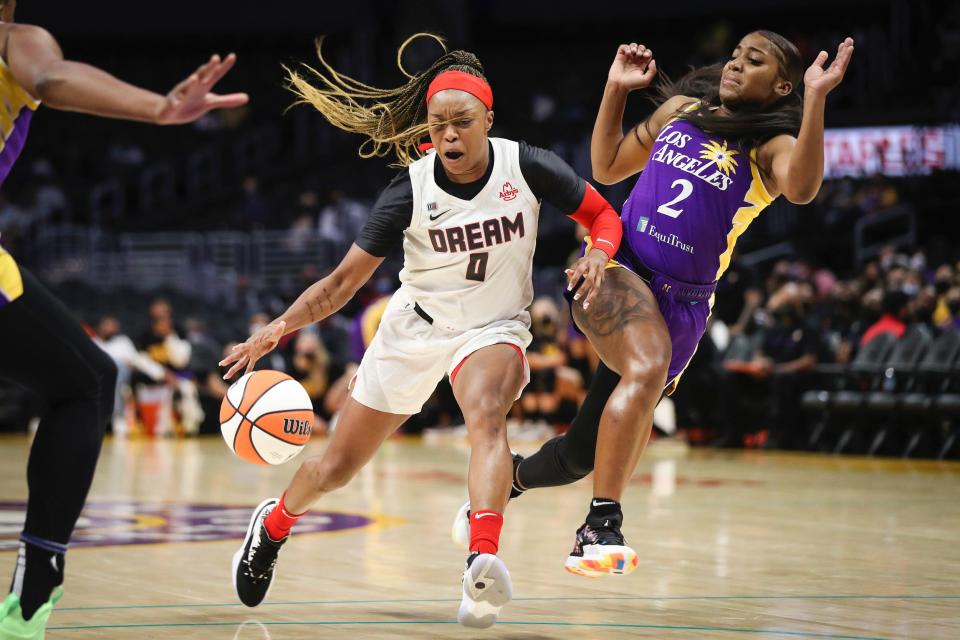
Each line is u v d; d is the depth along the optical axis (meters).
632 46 9.99
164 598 9.96
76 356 7.31
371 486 21.02
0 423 39.72
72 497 7.31
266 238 49.59
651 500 18.72
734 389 31.05
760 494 19.69
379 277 39.91
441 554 12.71
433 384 9.30
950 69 45.84
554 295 41.38
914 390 27.28
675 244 9.45
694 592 10.45
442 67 9.09
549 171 9.02
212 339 40.16
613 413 8.72
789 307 30.30
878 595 10.28
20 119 7.12
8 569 11.38
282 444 9.20
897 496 19.38
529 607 9.69
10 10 7.40
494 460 8.45
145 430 37.25
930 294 29.12
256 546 9.40
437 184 8.95
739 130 9.46
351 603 9.82
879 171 43.50
